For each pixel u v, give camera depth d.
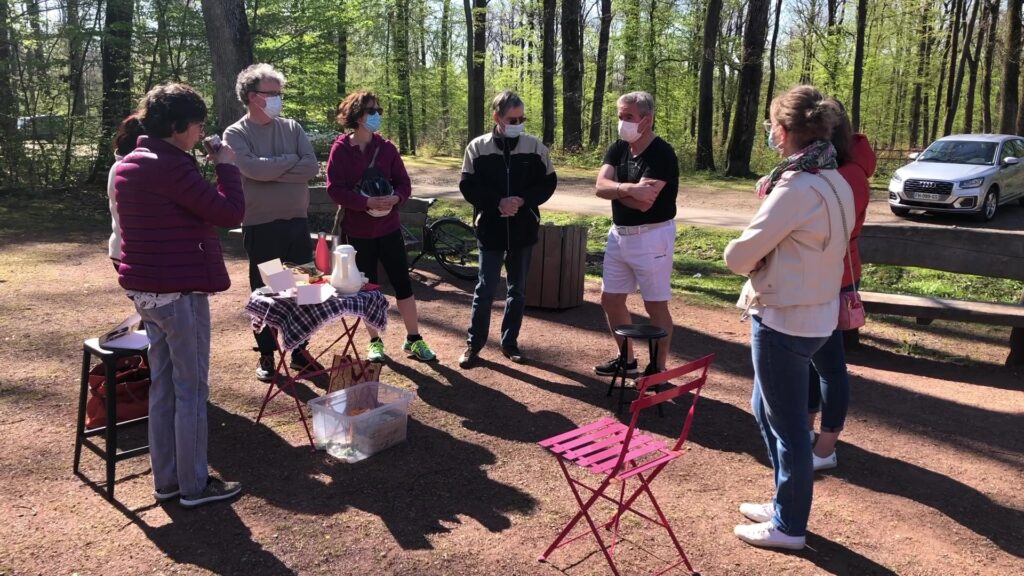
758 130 25.17
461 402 4.57
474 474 3.64
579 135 24.81
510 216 5.00
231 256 9.14
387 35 32.34
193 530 3.06
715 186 17.95
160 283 2.96
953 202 12.34
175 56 14.16
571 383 4.96
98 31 13.12
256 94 4.37
